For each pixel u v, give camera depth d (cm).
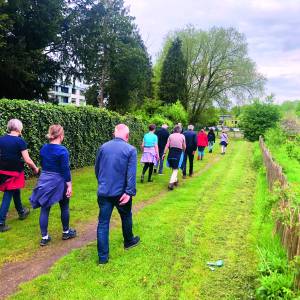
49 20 2414
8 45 2219
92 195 919
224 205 854
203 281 454
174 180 1058
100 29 3062
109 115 1712
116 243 582
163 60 5241
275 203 623
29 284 441
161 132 1319
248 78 5047
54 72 2905
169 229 656
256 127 4497
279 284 394
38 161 1121
